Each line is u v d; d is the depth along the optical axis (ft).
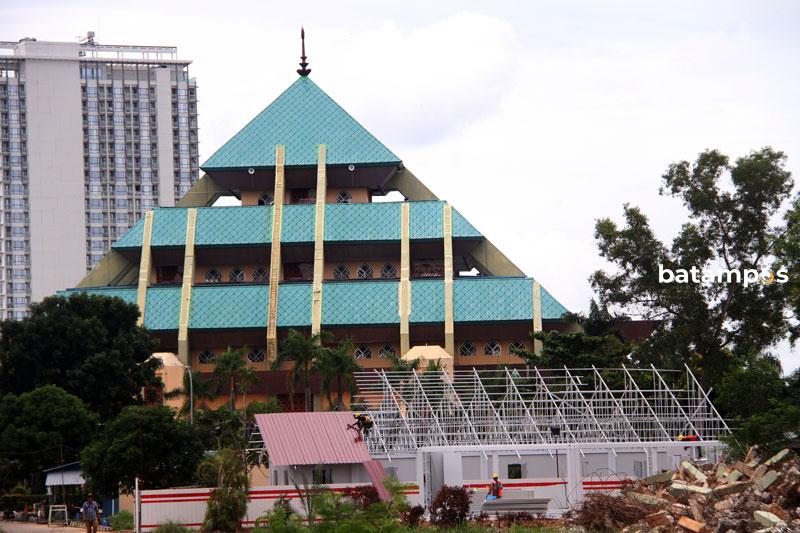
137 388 433.89
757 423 222.48
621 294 376.68
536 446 252.01
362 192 579.89
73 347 430.61
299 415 249.96
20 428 345.10
